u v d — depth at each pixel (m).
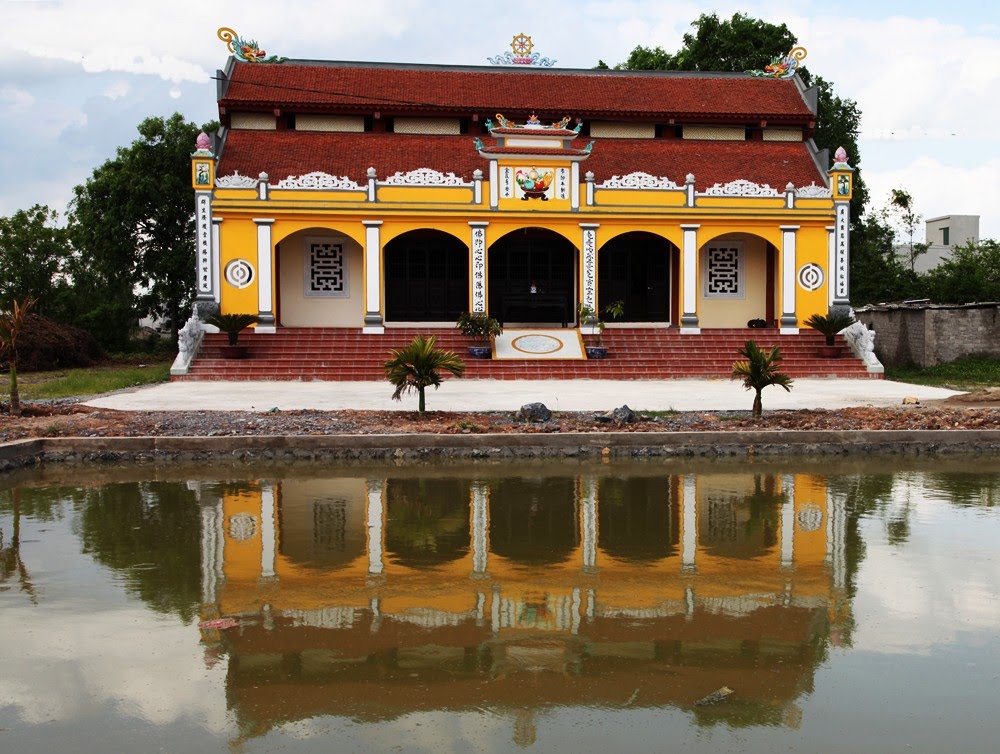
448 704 4.55
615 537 7.89
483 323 24.58
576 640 5.39
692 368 24.03
